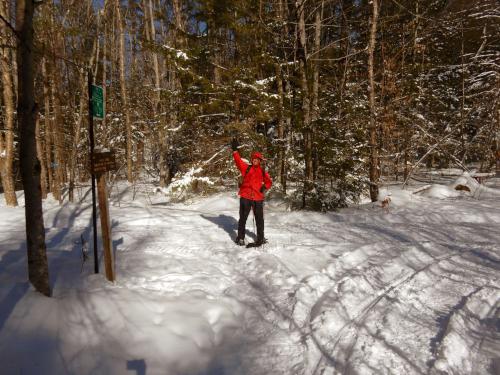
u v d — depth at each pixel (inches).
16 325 105.5
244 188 220.8
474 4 573.9
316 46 417.4
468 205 344.2
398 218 298.4
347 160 349.1
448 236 241.3
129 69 763.4
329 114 387.5
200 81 411.2
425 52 619.8
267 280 164.6
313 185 340.8
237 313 136.6
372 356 105.3
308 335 119.2
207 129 506.9
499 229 258.7
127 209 343.9
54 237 237.6
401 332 118.8
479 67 676.7
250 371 103.3
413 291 151.6
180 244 221.3
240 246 218.2
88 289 137.1
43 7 397.1
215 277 165.6
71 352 101.4
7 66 390.9
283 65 394.6
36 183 122.5
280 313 135.6
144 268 169.9
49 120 520.4
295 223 289.4
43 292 124.2
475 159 805.2
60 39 422.9
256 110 387.2
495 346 109.2
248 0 371.2
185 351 109.7
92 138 141.8
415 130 570.9
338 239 235.0
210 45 446.6
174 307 131.3
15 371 90.8
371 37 390.0
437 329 120.5
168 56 411.8
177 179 458.3
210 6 387.2
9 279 135.4
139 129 804.6
